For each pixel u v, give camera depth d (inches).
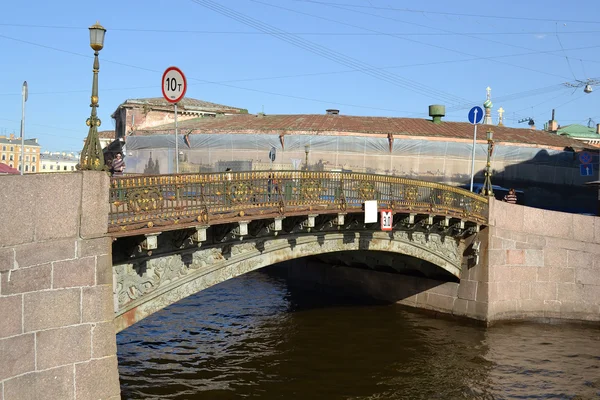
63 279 357.1
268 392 550.9
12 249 331.3
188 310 900.0
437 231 808.9
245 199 490.0
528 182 1440.7
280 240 579.2
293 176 546.6
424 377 615.2
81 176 366.9
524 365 665.6
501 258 845.8
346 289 1044.5
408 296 945.5
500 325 837.8
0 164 695.7
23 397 335.0
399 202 674.8
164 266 457.4
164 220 419.5
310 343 725.9
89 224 370.6
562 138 1642.5
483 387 591.2
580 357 701.9
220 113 1712.6
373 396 555.2
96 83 379.6
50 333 349.7
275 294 1053.2
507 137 1488.7
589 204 1476.4
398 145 1365.7
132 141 1482.5
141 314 439.8
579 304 867.4
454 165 1398.9
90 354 369.1
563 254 876.0
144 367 607.8
